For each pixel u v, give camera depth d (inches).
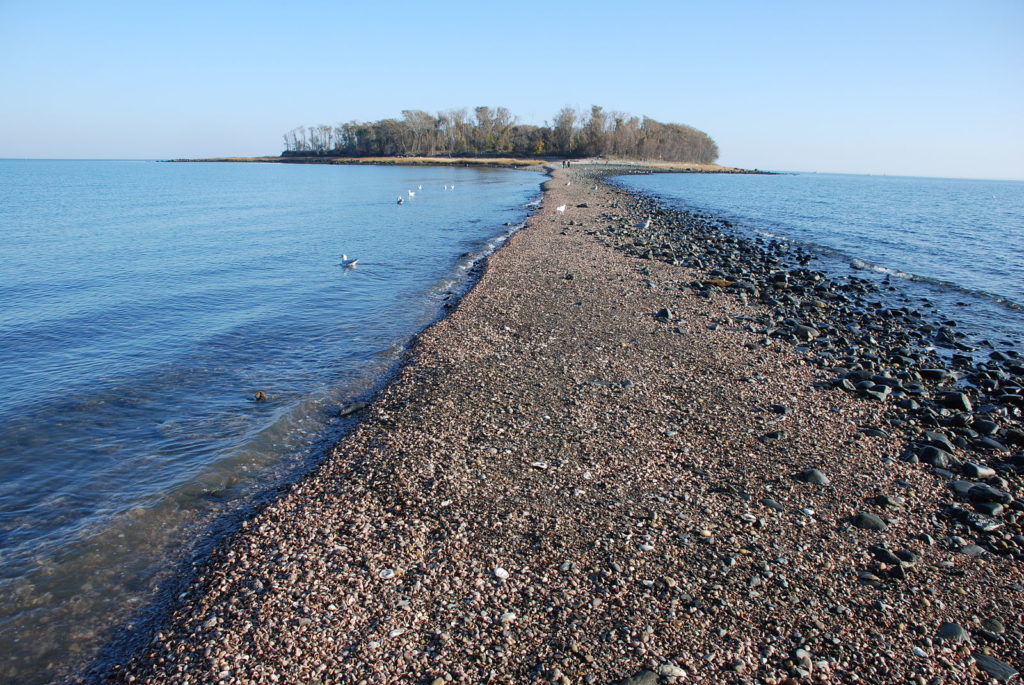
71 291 825.5
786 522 315.0
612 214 1690.5
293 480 374.0
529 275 887.1
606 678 216.4
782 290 847.1
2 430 430.9
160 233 1398.9
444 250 1216.8
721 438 406.6
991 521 317.4
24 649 244.4
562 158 6427.2
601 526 308.0
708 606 253.1
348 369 562.9
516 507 324.8
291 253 1154.7
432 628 242.5
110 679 227.3
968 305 810.8
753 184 4645.7
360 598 260.7
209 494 359.3
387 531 307.7
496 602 256.2
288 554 293.7
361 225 1578.5
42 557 301.3
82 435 427.8
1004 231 1673.2
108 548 309.1
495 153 6771.7
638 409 448.1
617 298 765.3
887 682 216.5
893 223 1834.4
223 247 1213.7
